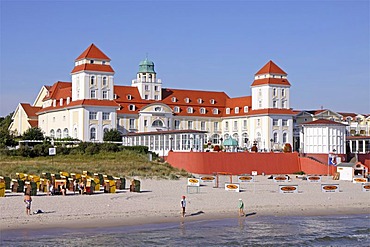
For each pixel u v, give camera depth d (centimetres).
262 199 6681
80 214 5175
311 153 11262
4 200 5944
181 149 10919
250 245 4172
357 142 13200
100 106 13412
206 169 9919
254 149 11569
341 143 11362
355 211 6012
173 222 5031
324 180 9744
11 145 11519
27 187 6469
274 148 14038
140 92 15312
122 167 9338
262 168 10475
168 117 15000
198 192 7300
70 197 6362
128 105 14762
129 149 11112
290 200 6662
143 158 10544
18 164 9094
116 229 4616
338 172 10038
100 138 13388
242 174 10219
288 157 10812
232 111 16000
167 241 4222
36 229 4500
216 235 4500
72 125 13562
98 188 7112
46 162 9562
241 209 5497
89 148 10756
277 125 15050
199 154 9962
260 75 15412
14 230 4438
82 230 4519
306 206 6250
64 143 11331
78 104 13250
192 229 4722
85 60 13550
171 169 9775
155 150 11631
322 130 11250
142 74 15400
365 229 4925
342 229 4916
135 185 7150
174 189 7606
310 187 8425
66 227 4622
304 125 11425
